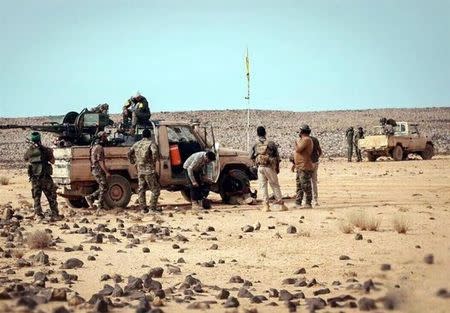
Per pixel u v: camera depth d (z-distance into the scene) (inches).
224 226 1290.6
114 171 1675.7
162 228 1266.0
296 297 681.0
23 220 1476.4
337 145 5944.9
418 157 4451.3
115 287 728.3
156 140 1704.0
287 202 1740.9
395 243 996.6
